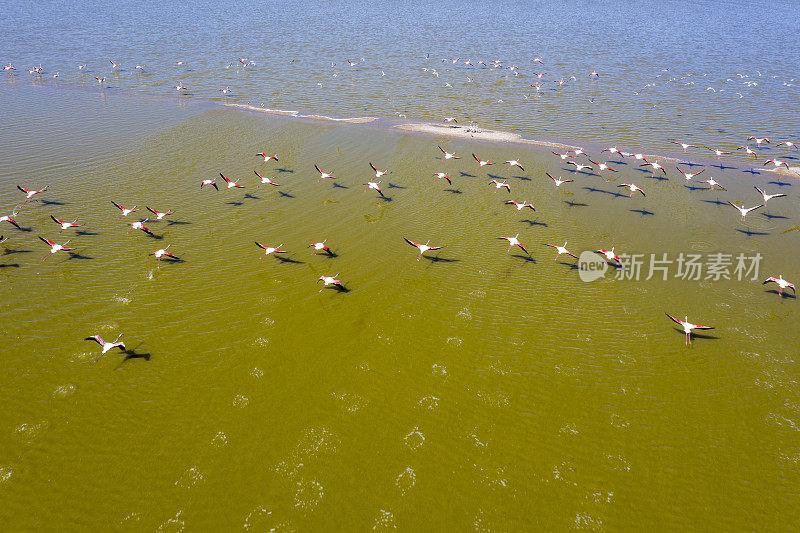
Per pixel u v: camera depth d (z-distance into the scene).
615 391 27.83
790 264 39.78
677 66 100.62
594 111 77.19
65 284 34.53
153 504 21.33
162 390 26.78
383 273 37.50
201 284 35.34
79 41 110.88
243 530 20.48
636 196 50.94
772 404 27.33
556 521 21.23
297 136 64.06
